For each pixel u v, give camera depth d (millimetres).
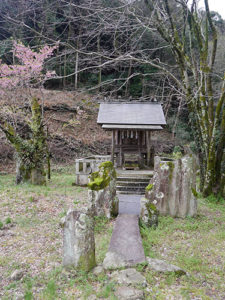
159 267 3662
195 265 4000
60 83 23609
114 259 3795
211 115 8438
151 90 20062
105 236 4977
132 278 3318
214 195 8055
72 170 15320
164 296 3084
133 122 9930
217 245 4777
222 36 15703
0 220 5746
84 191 9195
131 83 22844
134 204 7523
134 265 3662
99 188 5984
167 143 20344
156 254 4336
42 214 6355
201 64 8422
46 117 18109
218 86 12586
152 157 12133
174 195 6242
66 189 9430
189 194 6242
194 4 8156
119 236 4586
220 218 6297
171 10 8570
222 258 4277
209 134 8195
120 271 3502
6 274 3658
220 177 8102
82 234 3586
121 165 11742
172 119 20719
